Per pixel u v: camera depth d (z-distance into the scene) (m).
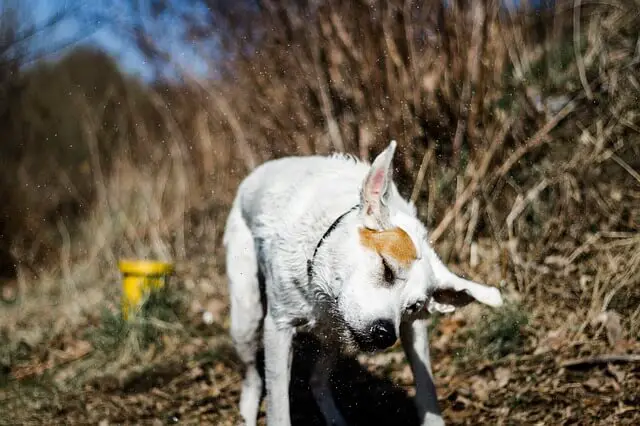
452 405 5.29
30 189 11.94
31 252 10.99
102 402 6.00
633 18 8.07
